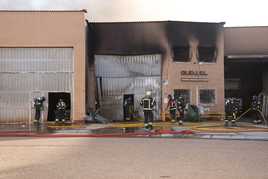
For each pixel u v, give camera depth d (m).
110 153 13.23
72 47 28.47
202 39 30.86
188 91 30.50
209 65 30.78
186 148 14.66
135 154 13.01
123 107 30.53
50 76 28.55
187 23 30.78
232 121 25.20
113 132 21.72
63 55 28.55
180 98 26.94
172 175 9.52
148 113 22.72
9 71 28.52
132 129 23.36
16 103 28.52
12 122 28.42
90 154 13.00
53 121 28.42
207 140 17.92
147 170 10.16
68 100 28.56
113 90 30.61
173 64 30.42
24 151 13.77
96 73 30.55
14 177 9.20
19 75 28.53
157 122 28.52
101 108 30.50
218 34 31.06
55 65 28.50
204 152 13.56
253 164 11.14
